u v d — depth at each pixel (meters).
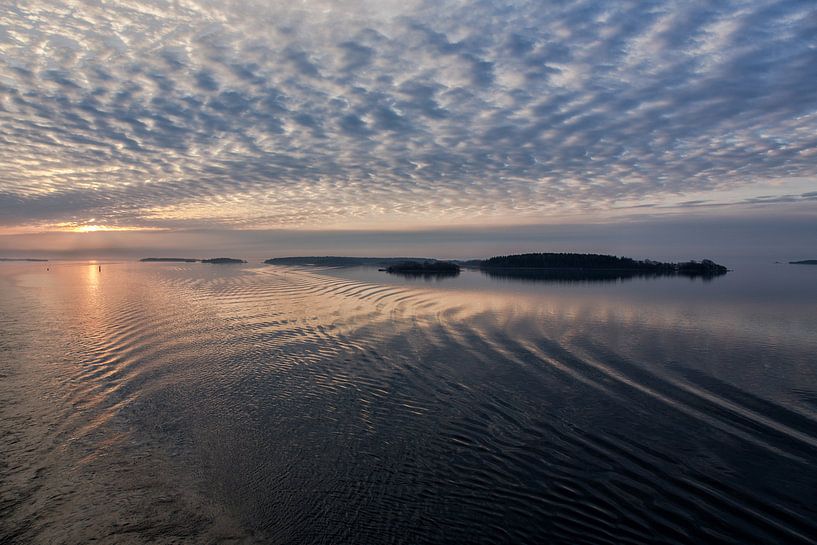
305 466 7.97
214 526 6.41
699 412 9.83
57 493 7.12
